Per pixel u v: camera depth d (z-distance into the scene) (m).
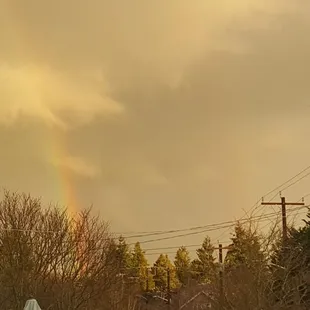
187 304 59.59
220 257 42.78
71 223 39.94
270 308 29.92
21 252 37.56
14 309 36.03
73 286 37.94
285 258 31.50
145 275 88.62
